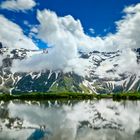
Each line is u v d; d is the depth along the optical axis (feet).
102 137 225.56
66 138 224.33
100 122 329.31
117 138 220.43
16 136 234.79
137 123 318.65
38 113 469.16
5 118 385.70
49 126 298.97
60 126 298.35
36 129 276.82
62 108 597.52
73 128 280.31
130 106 648.79
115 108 575.79
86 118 379.55
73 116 410.72
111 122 329.31
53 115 431.84
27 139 220.84
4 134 245.04
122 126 291.58
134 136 229.66
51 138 223.92
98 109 554.46
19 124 318.04
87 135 235.61
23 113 468.34
